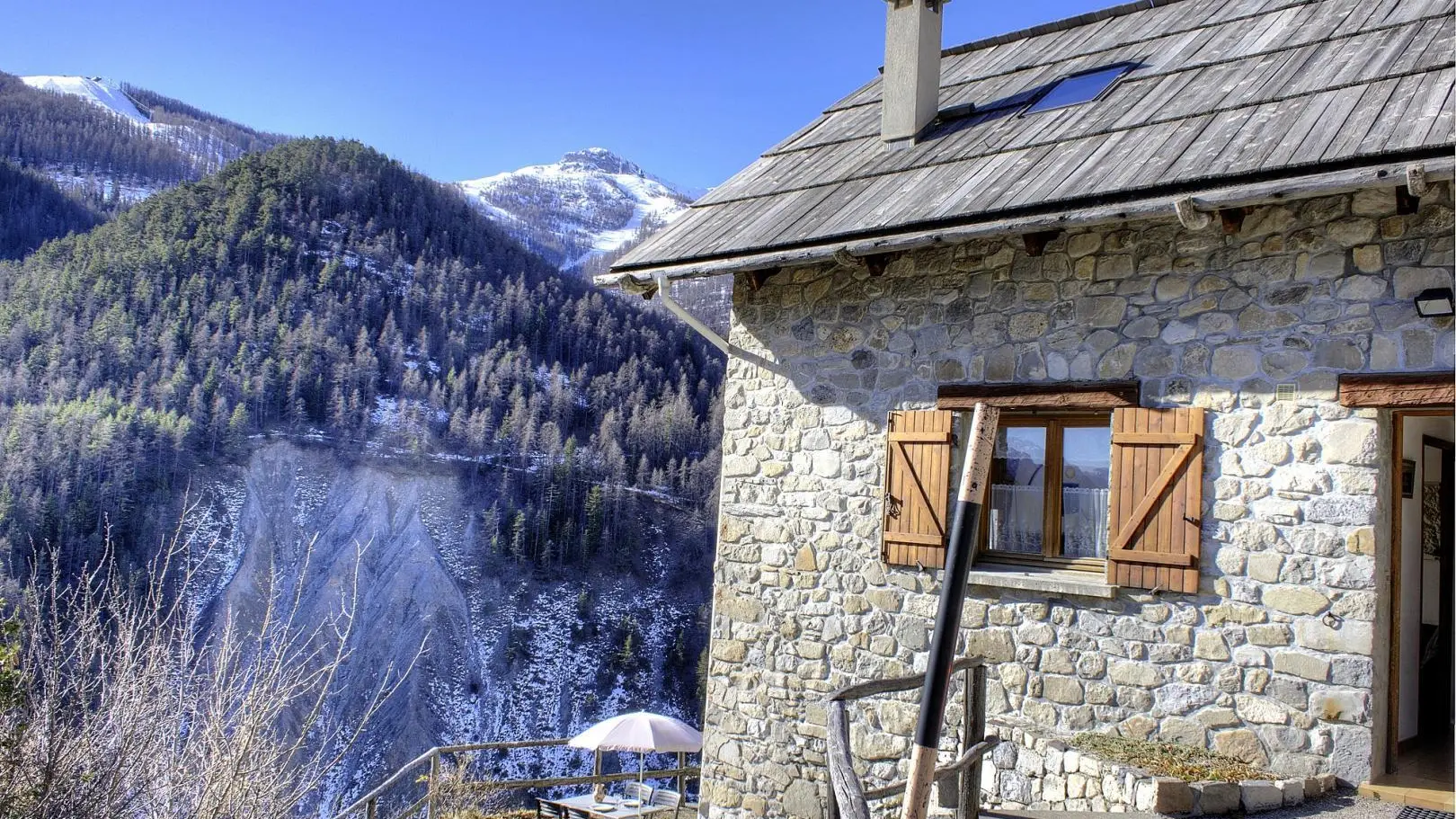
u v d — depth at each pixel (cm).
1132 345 611
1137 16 862
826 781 697
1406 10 655
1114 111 678
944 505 662
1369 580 525
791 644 730
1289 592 547
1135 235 619
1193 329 592
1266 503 558
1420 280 525
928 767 302
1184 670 574
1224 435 575
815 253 667
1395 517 554
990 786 615
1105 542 629
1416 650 650
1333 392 544
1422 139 478
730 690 754
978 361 670
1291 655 543
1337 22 680
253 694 488
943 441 668
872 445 711
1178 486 581
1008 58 888
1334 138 518
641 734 1230
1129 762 536
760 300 781
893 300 713
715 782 752
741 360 786
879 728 684
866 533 705
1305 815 480
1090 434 645
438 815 1037
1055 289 645
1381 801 501
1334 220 554
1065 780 561
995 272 670
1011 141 698
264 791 484
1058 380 636
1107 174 583
